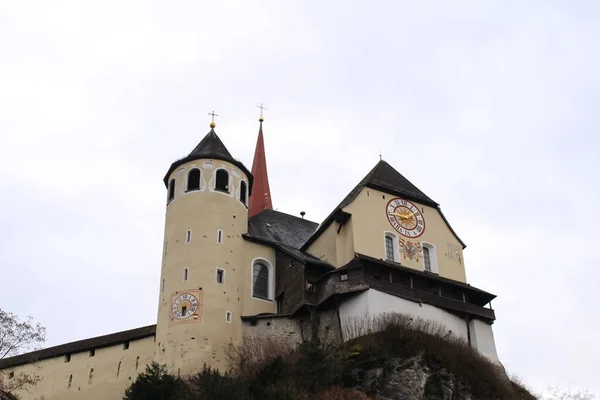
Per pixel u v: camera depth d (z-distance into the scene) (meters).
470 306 58.31
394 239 60.66
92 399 56.12
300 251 63.44
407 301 55.56
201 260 57.19
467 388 50.12
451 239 63.56
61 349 59.75
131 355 56.69
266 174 95.56
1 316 51.16
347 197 62.81
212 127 67.12
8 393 54.97
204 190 60.44
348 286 54.78
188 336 53.97
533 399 55.34
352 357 49.78
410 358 49.81
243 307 58.25
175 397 44.16
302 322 56.09
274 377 45.88
